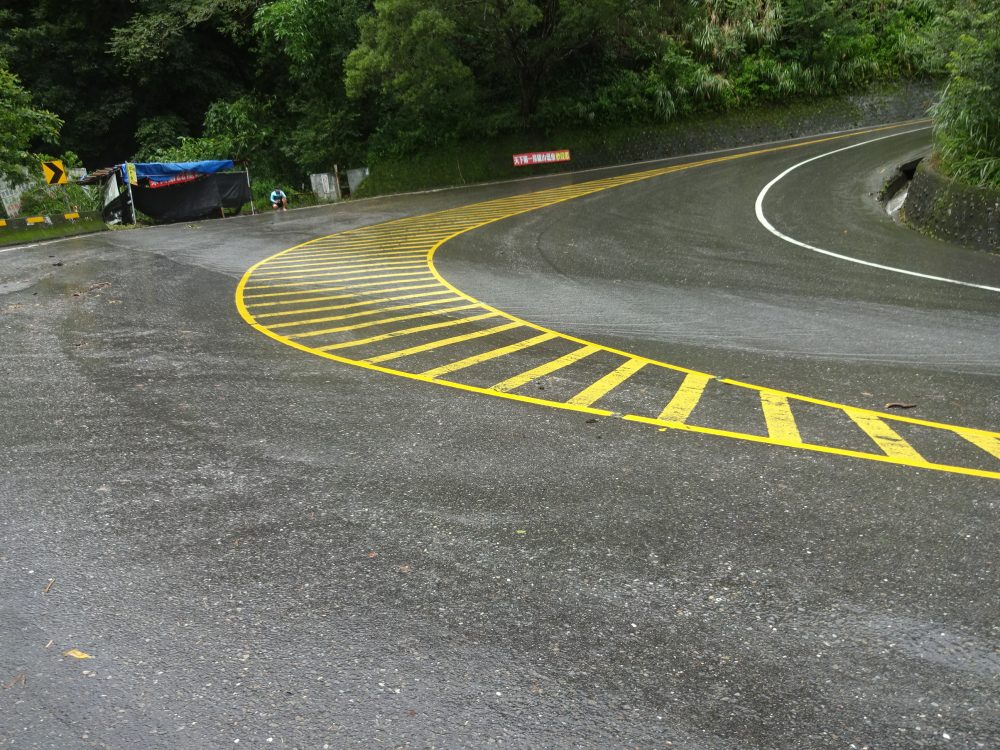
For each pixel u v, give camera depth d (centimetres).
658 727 250
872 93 3203
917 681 270
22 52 3072
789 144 2800
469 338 806
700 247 1323
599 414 559
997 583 327
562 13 2770
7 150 2123
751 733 246
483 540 376
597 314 909
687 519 392
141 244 1712
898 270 1086
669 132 3080
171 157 2972
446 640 298
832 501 408
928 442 493
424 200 2450
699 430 521
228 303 1020
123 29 3066
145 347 786
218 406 591
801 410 562
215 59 3459
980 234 1224
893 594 321
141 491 439
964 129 1396
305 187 3192
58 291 1127
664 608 316
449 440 511
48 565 359
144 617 316
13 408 596
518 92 3166
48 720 256
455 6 2628
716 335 802
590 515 399
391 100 3050
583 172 2808
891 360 693
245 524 397
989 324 806
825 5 3167
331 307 980
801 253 1232
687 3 2828
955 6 1388
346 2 3172
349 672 279
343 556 363
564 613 314
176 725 253
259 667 283
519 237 1538
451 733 248
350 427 540
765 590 327
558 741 244
